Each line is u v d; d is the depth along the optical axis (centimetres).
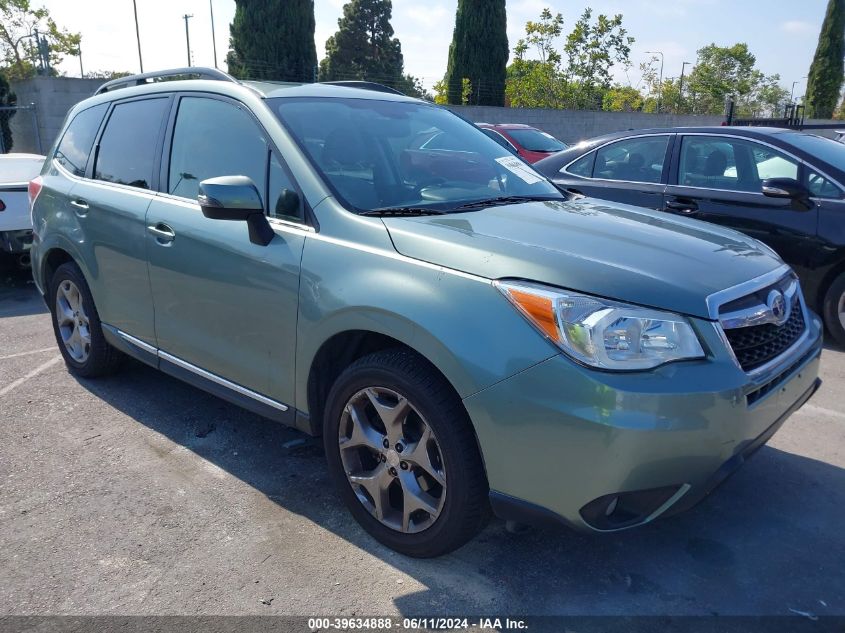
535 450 230
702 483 235
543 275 237
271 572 273
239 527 304
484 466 245
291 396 309
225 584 266
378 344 294
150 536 296
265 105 333
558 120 2438
